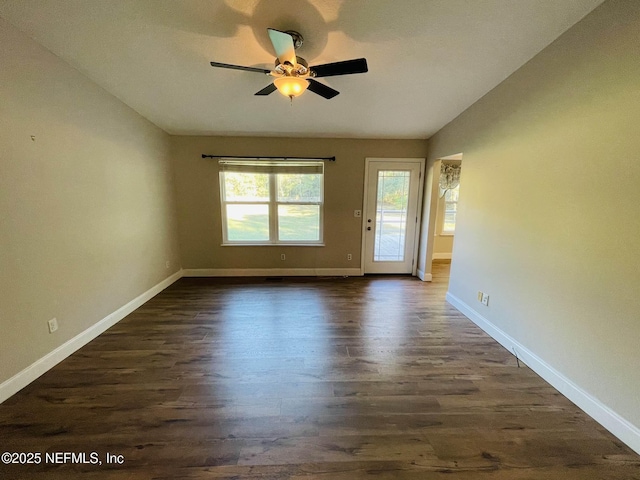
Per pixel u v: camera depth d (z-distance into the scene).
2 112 1.80
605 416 1.64
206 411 1.73
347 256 4.75
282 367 2.19
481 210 2.90
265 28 2.01
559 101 1.95
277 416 1.70
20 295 1.92
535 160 2.18
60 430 1.58
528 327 2.27
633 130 1.48
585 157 1.76
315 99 3.12
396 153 4.43
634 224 1.49
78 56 2.25
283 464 1.39
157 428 1.60
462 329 2.87
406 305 3.49
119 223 3.03
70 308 2.36
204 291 3.96
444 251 5.98
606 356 1.64
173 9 1.83
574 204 1.84
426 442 1.53
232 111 3.41
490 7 1.79
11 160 1.86
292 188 4.57
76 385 1.96
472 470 1.37
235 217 4.62
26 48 1.96
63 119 2.28
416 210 4.64
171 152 4.26
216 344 2.53
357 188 4.54
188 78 2.66
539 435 1.58
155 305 3.44
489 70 2.44
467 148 3.19
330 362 2.27
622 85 1.53
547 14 1.79
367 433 1.58
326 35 2.07
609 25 1.59
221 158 4.34
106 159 2.81
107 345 2.50
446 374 2.13
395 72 2.56
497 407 1.80
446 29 1.99
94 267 2.65
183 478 1.31
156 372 2.11
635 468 1.39
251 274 4.71
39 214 2.06
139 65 2.43
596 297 1.70
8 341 1.84
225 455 1.44
